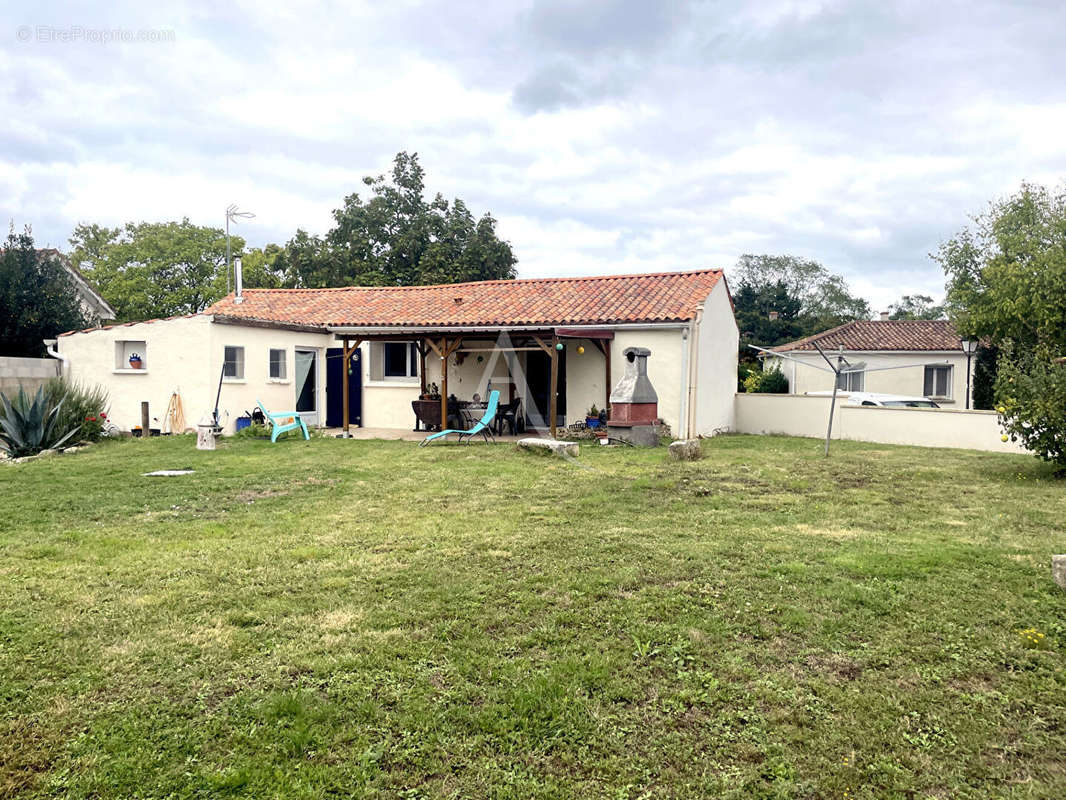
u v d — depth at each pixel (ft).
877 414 54.03
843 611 14.71
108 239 143.84
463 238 116.98
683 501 26.91
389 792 8.82
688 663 12.33
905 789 8.92
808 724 10.42
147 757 9.41
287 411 56.24
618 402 47.98
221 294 128.88
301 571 17.47
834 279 183.01
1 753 9.44
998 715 10.66
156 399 50.44
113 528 22.13
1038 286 57.62
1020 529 22.43
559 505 26.09
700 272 59.21
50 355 55.83
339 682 11.52
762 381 93.76
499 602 15.24
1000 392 36.09
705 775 9.20
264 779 9.01
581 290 59.67
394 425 59.77
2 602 15.10
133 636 13.32
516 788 8.93
